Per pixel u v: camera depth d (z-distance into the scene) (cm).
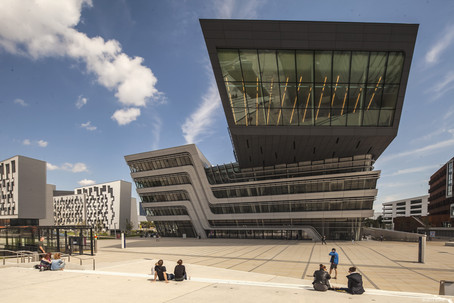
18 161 6538
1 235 3494
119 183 10994
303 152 4566
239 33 3192
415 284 1496
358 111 3594
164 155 6181
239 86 3522
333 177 4569
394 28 3062
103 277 1345
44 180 7162
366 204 4500
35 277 1346
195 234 6247
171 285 1164
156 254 3019
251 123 3781
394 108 3519
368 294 1026
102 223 10594
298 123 3741
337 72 3362
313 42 3180
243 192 5419
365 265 2148
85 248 3475
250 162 5116
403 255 2786
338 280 1569
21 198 6544
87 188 11938
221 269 1820
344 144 4156
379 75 3341
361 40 3138
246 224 5531
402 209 15588
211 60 3356
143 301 915
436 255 2816
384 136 3744
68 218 12375
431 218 8775
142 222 14750
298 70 3384
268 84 3491
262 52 3297
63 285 1159
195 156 5894
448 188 7881
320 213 4762
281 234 5209
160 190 6406
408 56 3192
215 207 5797
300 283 1356
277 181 5003
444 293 1022
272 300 934
